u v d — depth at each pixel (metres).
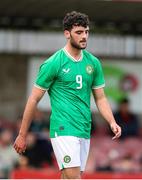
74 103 18.23
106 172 35.62
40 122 37.78
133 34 43.78
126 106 40.31
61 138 18.08
